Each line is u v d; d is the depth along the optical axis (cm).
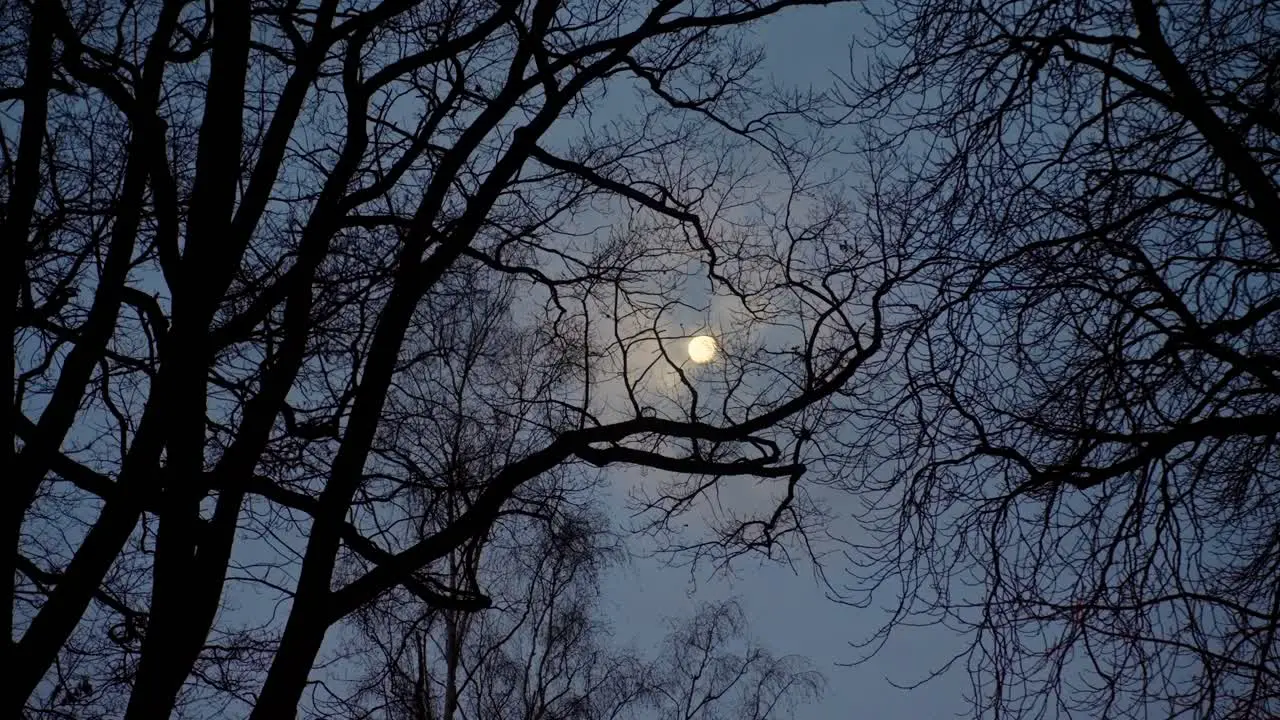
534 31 848
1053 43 826
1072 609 807
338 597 667
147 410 612
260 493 727
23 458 584
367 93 754
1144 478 795
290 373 683
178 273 645
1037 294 853
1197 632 766
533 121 826
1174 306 807
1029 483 820
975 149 873
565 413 952
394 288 760
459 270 964
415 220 771
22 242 602
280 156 692
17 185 603
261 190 679
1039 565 845
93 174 829
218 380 823
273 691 623
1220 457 851
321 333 855
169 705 592
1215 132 755
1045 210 870
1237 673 754
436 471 945
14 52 792
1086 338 834
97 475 654
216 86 669
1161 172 873
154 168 644
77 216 803
